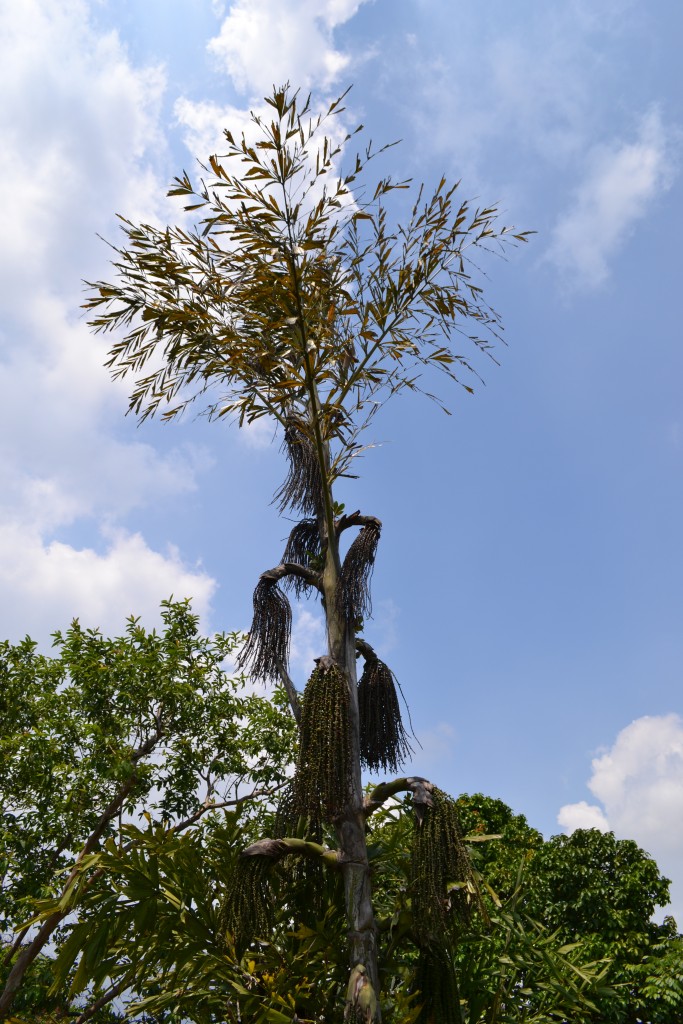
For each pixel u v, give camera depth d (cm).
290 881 525
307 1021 439
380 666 549
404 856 524
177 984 504
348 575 523
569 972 588
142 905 458
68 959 455
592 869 1588
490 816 1809
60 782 1262
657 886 1569
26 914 1170
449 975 485
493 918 575
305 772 453
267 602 543
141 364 614
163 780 1319
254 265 534
